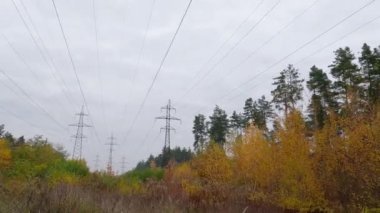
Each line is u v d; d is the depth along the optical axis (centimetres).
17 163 2266
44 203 865
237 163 2583
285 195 2164
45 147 3750
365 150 1930
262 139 2544
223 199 2014
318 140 2127
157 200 1563
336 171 2033
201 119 7756
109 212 1009
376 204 1878
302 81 4753
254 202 2042
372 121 2031
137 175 3422
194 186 2194
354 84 3600
